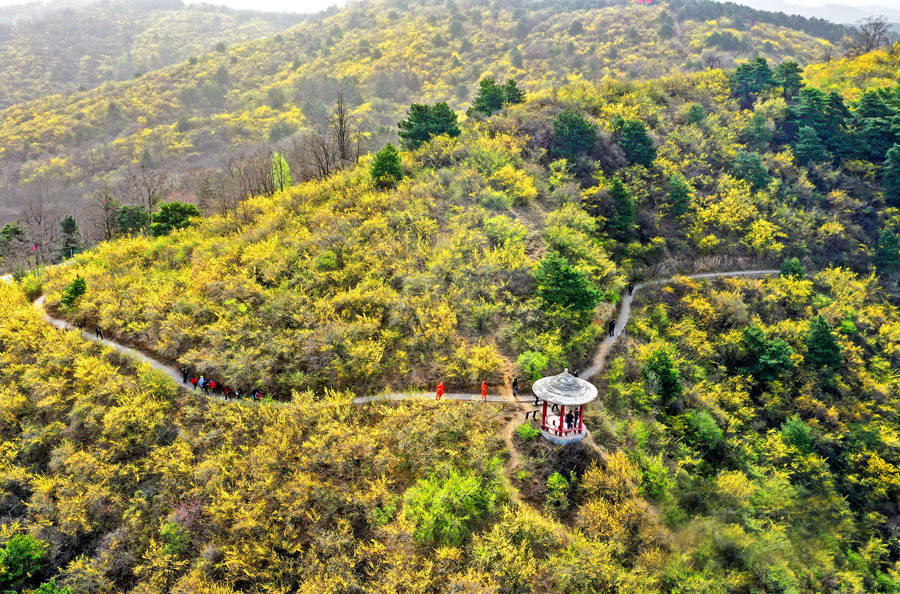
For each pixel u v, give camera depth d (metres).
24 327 43.44
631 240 56.03
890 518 37.84
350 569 26.28
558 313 39.16
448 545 26.47
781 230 60.59
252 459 30.61
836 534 35.78
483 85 71.94
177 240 56.59
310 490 29.12
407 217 47.69
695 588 26.06
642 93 78.56
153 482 32.50
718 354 45.66
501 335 38.06
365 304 39.47
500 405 33.94
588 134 63.06
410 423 31.28
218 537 28.86
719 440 37.62
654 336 44.19
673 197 60.25
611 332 42.81
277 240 47.50
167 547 28.55
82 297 46.84
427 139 62.25
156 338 41.84
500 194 51.88
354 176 57.00
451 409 32.03
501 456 30.36
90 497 31.23
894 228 62.53
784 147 71.25
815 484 38.34
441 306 38.16
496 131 64.94
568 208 52.06
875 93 72.25
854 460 40.78
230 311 40.78
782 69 82.12
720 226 60.22
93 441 35.06
